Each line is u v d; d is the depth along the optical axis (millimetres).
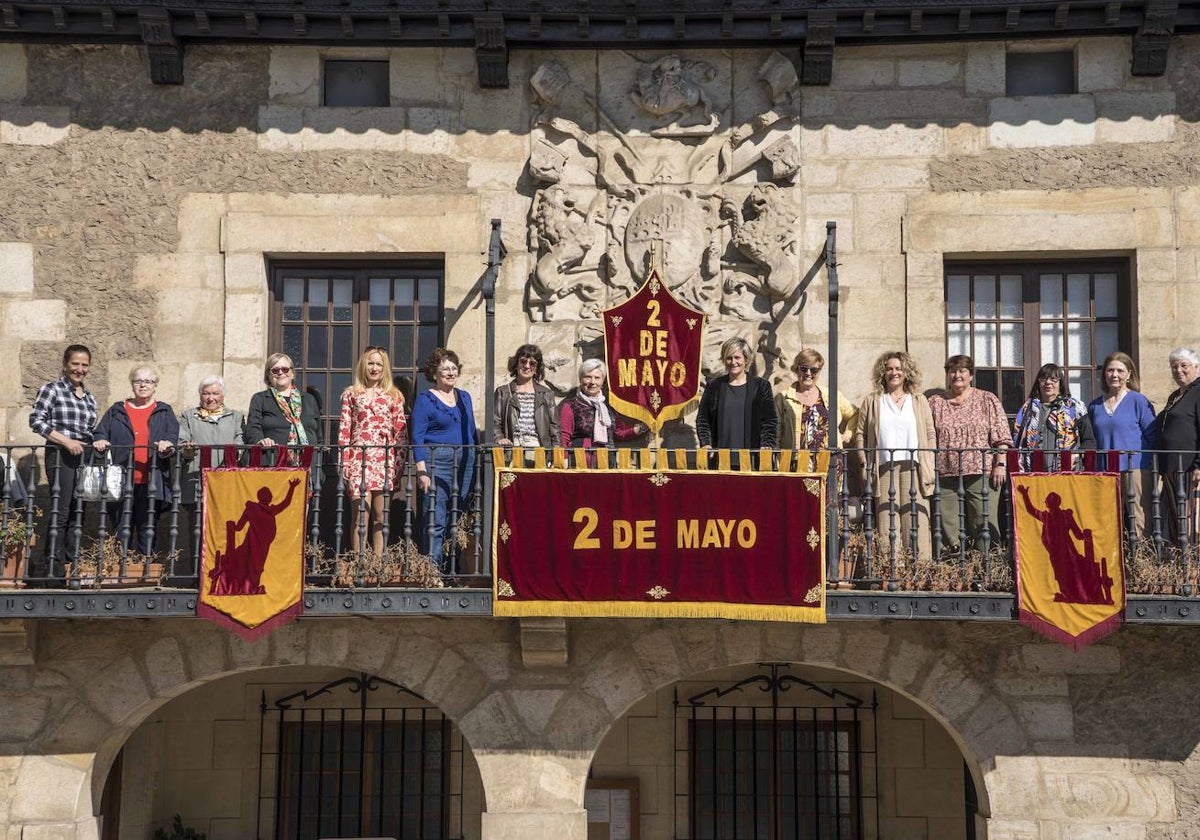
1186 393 9922
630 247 11070
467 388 11047
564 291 11070
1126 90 11086
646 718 11977
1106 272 11242
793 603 9500
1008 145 11102
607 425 10469
